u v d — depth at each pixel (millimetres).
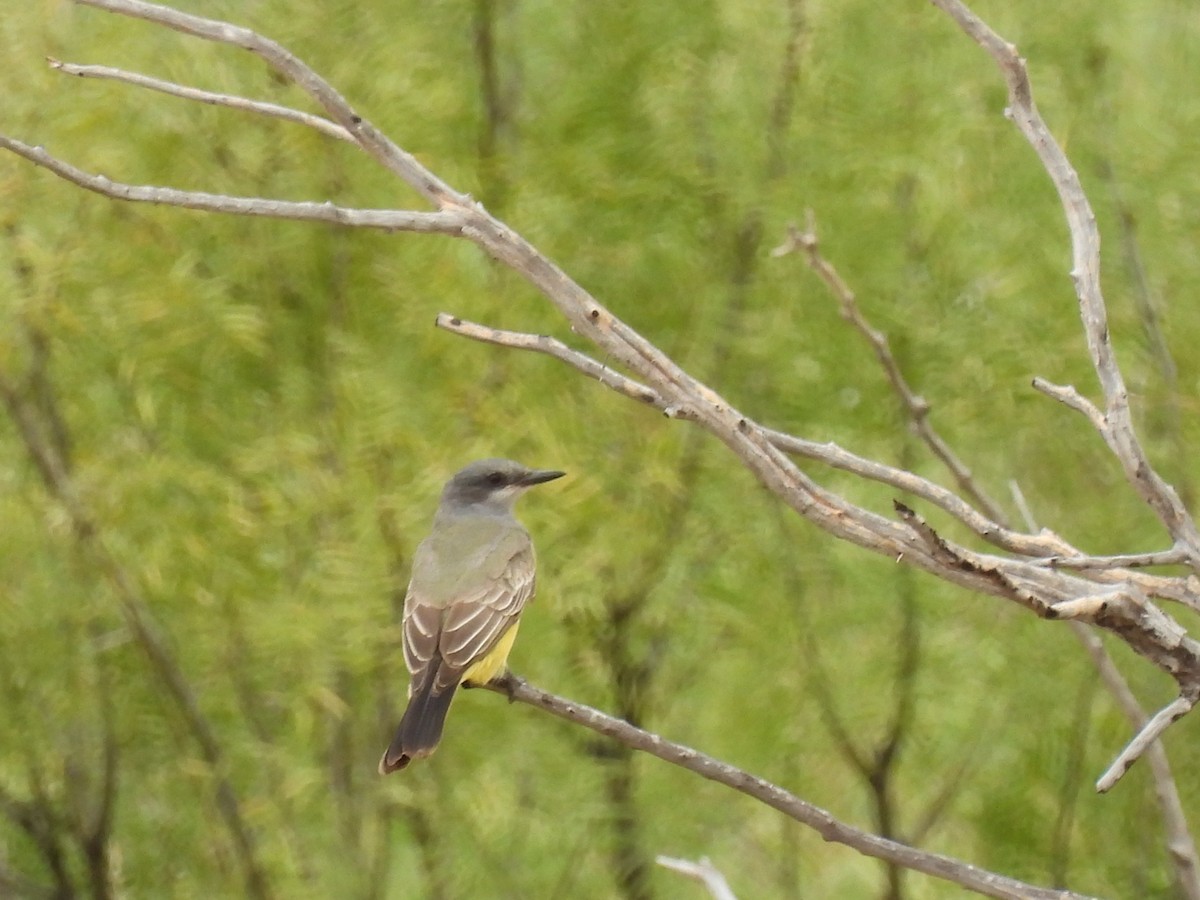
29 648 12906
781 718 13258
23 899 14461
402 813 13258
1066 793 13148
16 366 12648
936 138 12859
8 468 12953
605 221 13258
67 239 12406
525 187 13039
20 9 12578
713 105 13367
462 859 13258
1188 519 5977
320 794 13188
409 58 12836
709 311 13305
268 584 12516
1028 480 13102
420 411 12445
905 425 13078
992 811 13516
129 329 12328
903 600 13375
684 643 13852
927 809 14109
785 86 13320
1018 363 12711
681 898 13539
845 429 13195
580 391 12992
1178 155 12664
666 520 13297
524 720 12859
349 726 13172
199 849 13617
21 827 14594
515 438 12227
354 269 12758
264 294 12859
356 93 12711
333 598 12117
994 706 13484
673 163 13258
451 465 11992
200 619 12484
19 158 12328
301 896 13055
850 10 13219
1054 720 13219
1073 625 9008
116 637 12992
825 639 13344
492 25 13812
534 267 6297
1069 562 5902
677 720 13719
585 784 12992
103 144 12430
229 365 12758
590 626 13414
